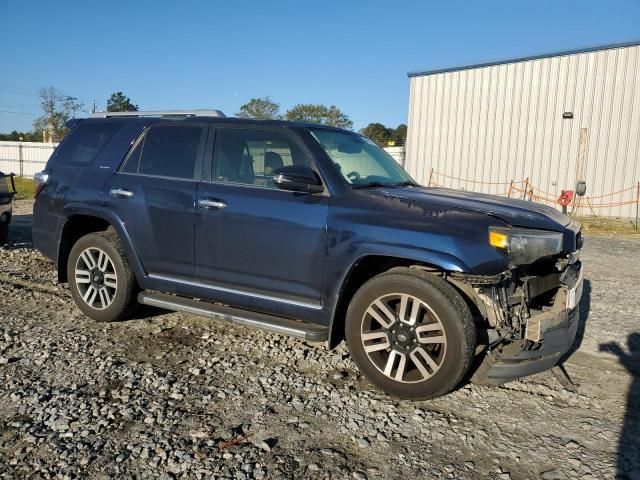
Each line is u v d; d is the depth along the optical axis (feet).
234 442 10.04
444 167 64.39
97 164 16.71
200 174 14.78
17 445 9.73
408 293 11.55
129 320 16.94
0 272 22.67
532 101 57.77
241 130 14.61
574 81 55.16
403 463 9.55
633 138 52.65
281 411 11.30
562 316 12.00
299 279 12.96
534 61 57.21
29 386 12.05
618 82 52.90
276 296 13.47
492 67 59.88
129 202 15.51
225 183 14.30
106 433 10.19
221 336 15.67
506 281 11.45
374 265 12.91
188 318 17.30
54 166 17.70
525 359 11.48
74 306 18.34
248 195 13.73
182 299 15.16
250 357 14.16
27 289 20.31
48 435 10.05
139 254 15.53
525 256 11.06
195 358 14.01
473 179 62.39
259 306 13.75
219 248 14.05
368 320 12.21
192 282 14.80
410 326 11.60
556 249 11.39
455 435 10.55
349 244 12.15
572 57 55.01
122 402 11.43
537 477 9.27
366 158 15.23
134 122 16.76
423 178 66.08
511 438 10.52
